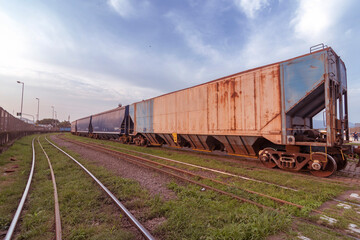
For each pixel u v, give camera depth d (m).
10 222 3.71
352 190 5.12
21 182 6.16
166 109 12.84
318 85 6.15
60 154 11.97
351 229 3.20
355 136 22.80
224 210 3.99
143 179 6.48
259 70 7.66
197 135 10.73
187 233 3.16
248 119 7.96
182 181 6.17
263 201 4.36
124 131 18.95
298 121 7.58
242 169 7.35
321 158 6.18
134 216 3.84
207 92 9.91
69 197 4.82
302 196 4.66
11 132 19.36
